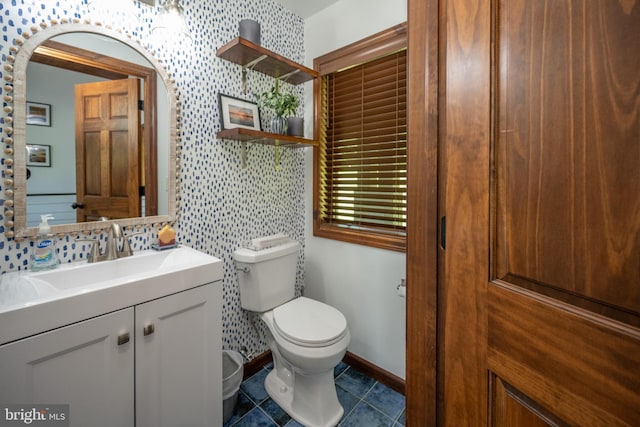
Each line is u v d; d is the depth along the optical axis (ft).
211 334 4.13
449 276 2.14
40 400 2.80
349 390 5.80
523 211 1.67
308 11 6.81
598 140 1.32
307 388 5.06
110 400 3.23
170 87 4.88
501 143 1.78
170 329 3.71
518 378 1.71
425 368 2.52
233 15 5.75
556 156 1.49
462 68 1.98
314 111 6.94
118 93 4.39
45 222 3.76
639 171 1.19
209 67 5.41
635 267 1.21
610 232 1.29
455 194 2.06
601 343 1.32
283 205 6.91
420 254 2.54
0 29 3.42
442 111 2.31
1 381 2.59
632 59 1.20
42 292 3.19
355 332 6.50
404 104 5.63
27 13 3.59
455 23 2.03
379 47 5.80
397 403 5.47
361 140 6.34
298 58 7.03
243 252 5.67
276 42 6.53
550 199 1.53
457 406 2.12
